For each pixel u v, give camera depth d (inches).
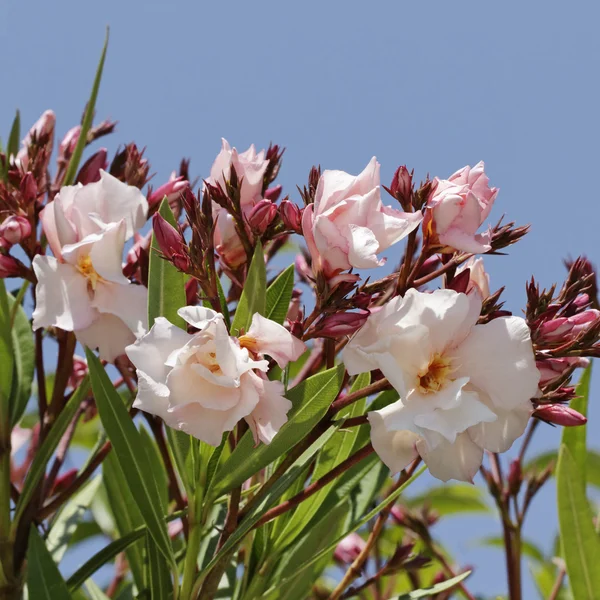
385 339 44.3
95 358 45.5
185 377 43.9
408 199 45.8
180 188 48.4
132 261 47.4
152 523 45.6
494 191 45.8
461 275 45.5
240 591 47.3
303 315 45.1
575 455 48.9
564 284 46.5
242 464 45.1
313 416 44.5
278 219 46.4
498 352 44.7
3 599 46.8
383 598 53.1
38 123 49.9
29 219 47.6
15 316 48.8
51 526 48.9
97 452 48.3
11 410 47.6
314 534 47.1
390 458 44.7
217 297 45.4
